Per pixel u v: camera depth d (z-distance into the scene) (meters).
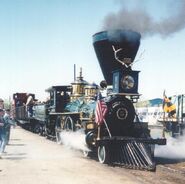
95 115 11.74
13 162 11.13
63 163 11.03
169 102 18.36
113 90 12.03
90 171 9.67
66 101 18.22
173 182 8.70
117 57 12.41
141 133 12.40
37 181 8.23
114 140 11.30
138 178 9.06
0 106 12.43
